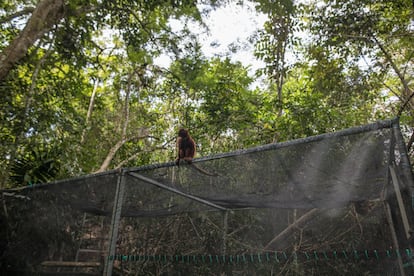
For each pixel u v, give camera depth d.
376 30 9.31
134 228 7.50
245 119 10.43
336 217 6.73
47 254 6.67
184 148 5.88
